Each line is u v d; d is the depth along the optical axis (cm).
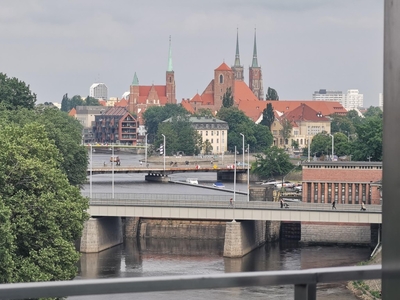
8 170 14700
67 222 15088
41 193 14875
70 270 14475
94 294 1691
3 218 13088
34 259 14062
